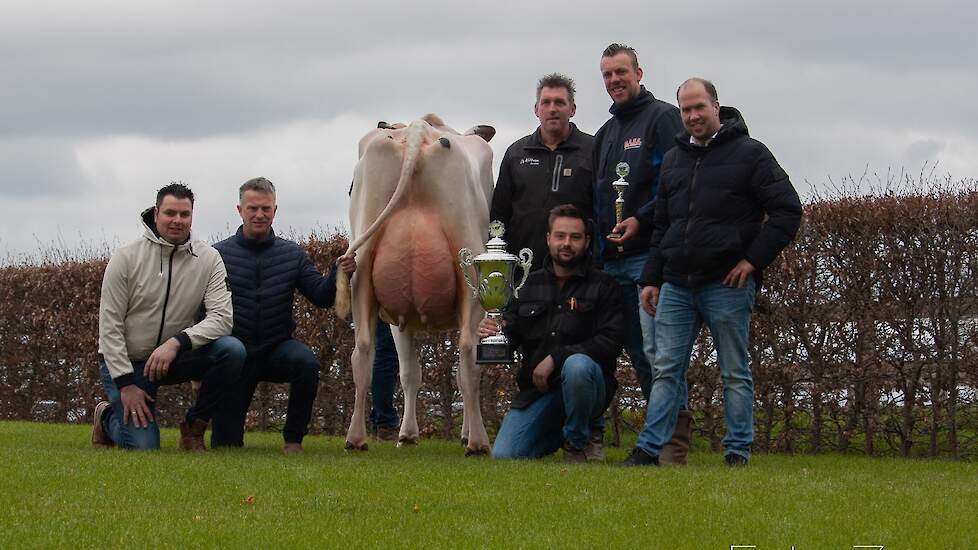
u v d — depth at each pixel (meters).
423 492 5.00
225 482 5.23
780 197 6.42
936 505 4.85
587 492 5.00
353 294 7.84
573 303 7.03
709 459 8.23
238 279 7.74
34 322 13.72
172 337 7.23
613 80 7.59
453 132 8.88
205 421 7.44
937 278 9.04
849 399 9.38
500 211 8.37
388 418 10.17
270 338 7.77
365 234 7.54
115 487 5.03
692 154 6.66
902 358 9.19
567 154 8.20
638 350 7.74
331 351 11.75
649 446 6.62
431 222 7.59
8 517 4.31
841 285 9.34
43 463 5.88
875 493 5.18
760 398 9.62
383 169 7.64
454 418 11.46
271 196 7.80
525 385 7.26
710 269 6.52
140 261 7.28
